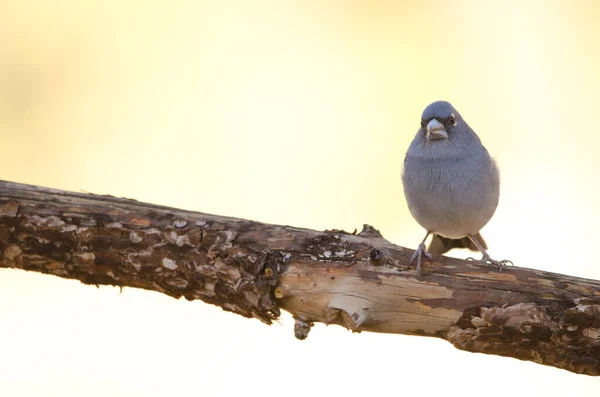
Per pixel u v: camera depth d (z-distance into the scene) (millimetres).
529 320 6617
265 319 6832
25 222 6586
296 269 6699
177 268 6672
